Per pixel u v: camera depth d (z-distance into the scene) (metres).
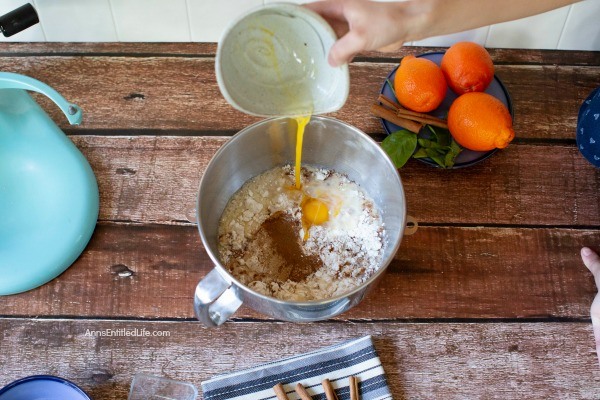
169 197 0.90
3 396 0.73
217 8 0.96
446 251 0.87
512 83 0.99
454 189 0.91
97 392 0.79
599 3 0.95
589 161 0.91
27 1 0.94
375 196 0.88
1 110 0.84
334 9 0.69
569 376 0.80
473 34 1.00
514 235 0.88
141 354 0.80
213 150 0.93
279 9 0.64
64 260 0.84
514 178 0.92
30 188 0.87
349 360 0.79
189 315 0.83
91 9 0.96
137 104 0.96
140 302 0.83
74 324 0.82
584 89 0.99
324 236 0.86
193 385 0.79
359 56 1.00
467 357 0.81
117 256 0.86
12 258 0.83
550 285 0.85
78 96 0.96
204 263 0.85
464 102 0.86
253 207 0.88
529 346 0.82
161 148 0.93
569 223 0.89
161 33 1.00
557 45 1.02
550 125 0.96
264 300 0.70
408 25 0.69
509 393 0.79
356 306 0.83
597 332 0.81
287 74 0.71
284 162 0.90
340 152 0.87
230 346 0.81
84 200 0.86
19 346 0.81
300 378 0.78
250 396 0.77
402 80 0.88
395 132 0.89
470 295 0.84
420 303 0.84
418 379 0.80
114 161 0.92
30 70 0.98
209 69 0.99
